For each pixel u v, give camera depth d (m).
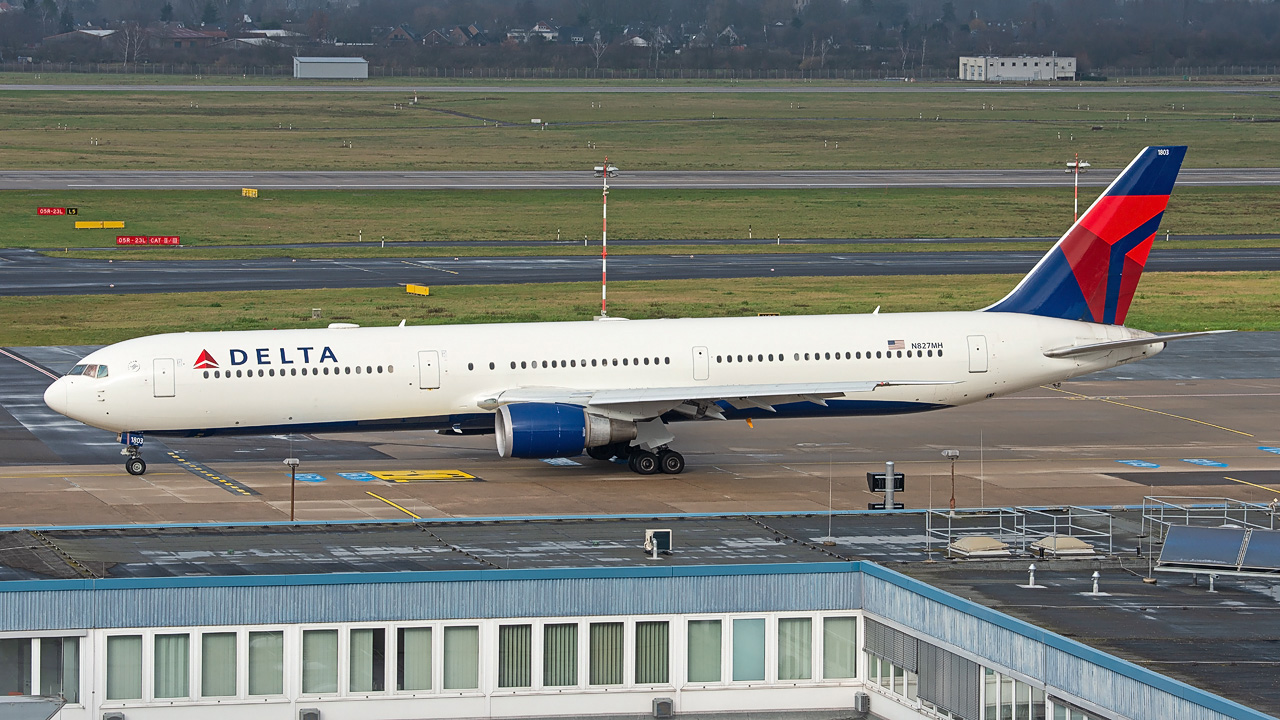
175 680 126.38
